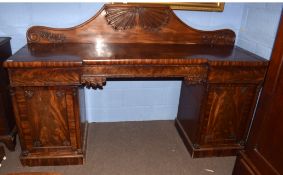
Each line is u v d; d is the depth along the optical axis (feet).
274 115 4.56
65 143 5.89
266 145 4.78
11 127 6.52
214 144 6.50
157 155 6.62
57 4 6.41
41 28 6.16
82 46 6.18
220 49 6.50
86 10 6.60
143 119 8.31
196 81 5.69
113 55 5.44
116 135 7.43
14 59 4.95
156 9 6.42
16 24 6.48
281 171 4.40
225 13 7.07
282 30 4.44
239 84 5.82
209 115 6.08
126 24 6.45
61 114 5.55
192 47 6.57
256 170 4.98
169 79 7.78
